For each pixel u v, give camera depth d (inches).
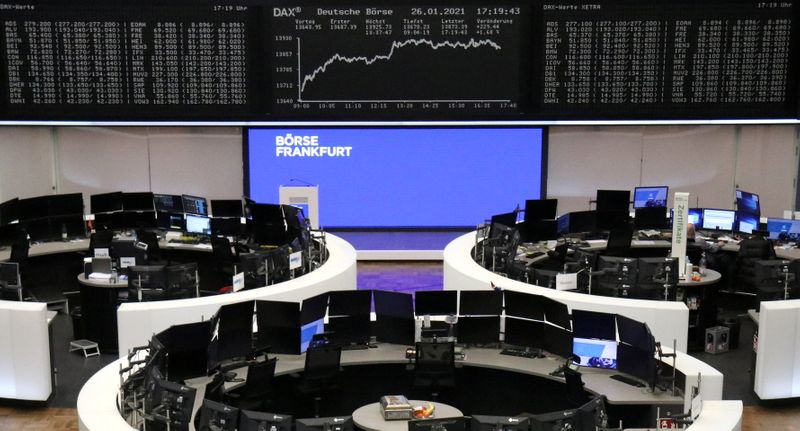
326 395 347.3
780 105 535.2
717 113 535.5
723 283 512.7
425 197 637.3
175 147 625.9
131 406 272.5
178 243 516.7
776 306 357.7
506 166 633.6
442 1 532.7
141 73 529.0
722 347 427.8
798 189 613.9
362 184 634.2
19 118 529.0
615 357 322.0
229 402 309.0
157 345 285.1
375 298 347.6
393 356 338.0
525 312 340.5
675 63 529.7
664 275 400.8
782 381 361.1
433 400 329.7
